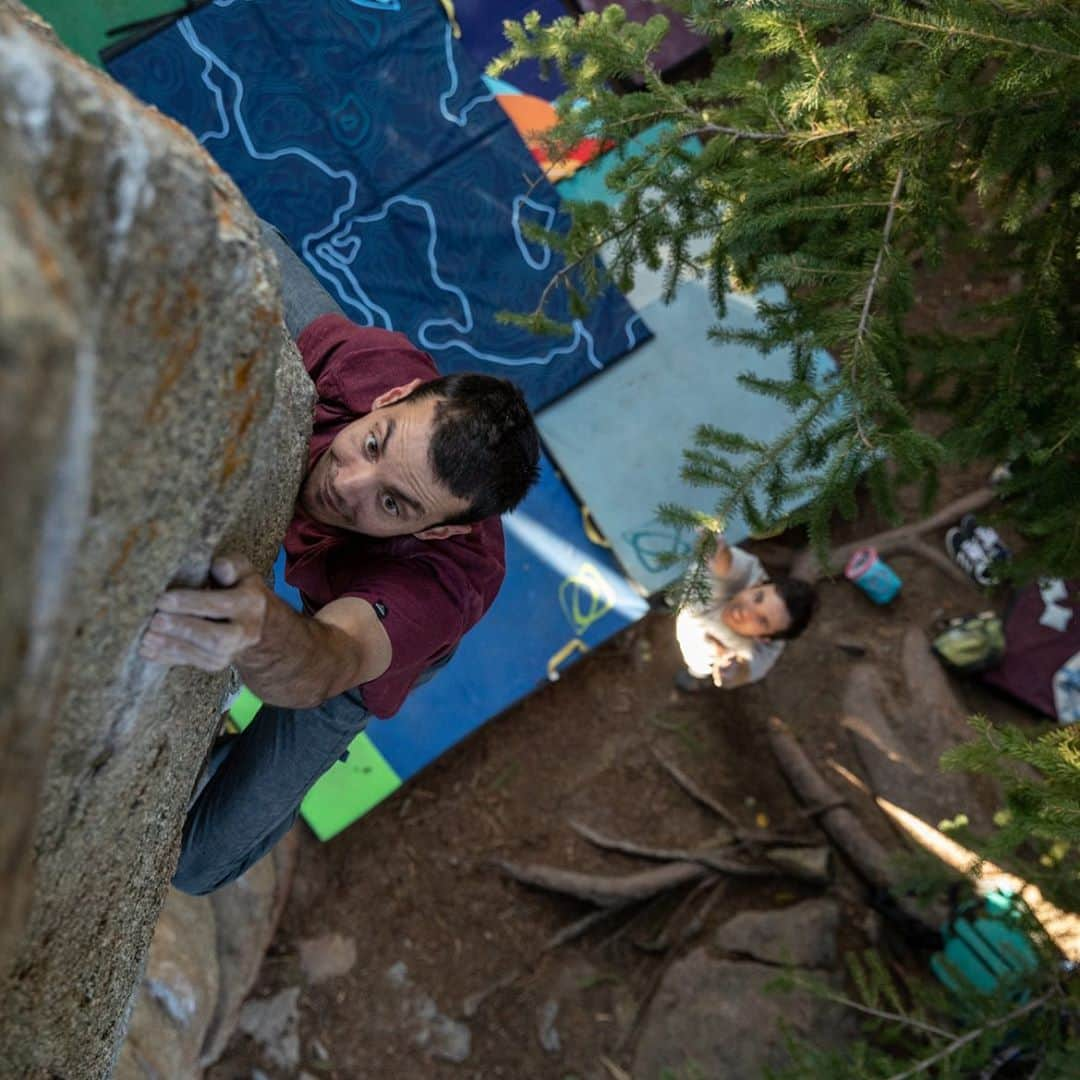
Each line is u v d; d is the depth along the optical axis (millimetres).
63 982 1717
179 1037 5035
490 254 5840
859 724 6363
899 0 2865
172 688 1631
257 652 1574
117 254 1095
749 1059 5484
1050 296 3424
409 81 5801
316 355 2367
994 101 3074
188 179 1166
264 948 5668
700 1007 5676
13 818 993
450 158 5816
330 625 1854
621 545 5945
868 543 6723
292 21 5711
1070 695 6434
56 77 1025
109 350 1121
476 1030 5852
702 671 5242
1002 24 2861
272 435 1717
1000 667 6500
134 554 1305
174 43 5582
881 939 5973
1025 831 2867
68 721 1372
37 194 997
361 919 6000
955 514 6797
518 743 6426
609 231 3609
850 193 3260
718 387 6043
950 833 4875
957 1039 4289
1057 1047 4195
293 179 5699
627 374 6008
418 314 5809
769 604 4965
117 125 1080
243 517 1687
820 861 6066
